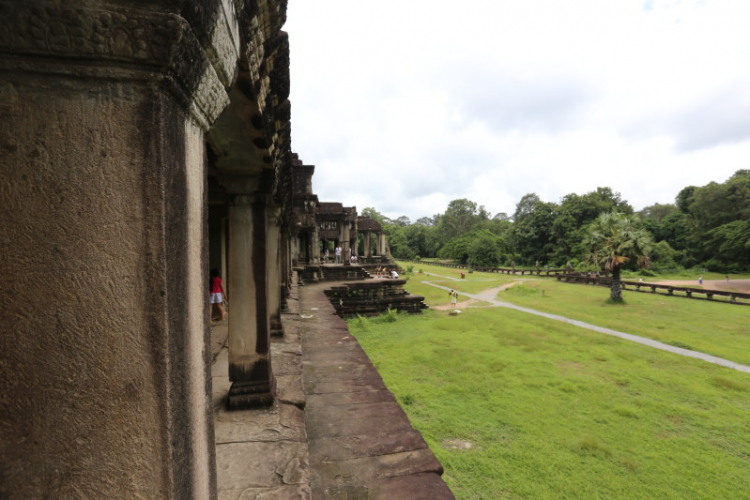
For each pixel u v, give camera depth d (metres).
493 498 4.95
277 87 2.88
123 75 1.07
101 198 1.09
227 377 4.51
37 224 1.07
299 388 4.23
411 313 19.39
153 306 1.12
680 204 58.06
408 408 7.67
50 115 1.06
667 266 47.84
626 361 11.14
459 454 5.95
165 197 1.12
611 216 23.89
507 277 44.56
